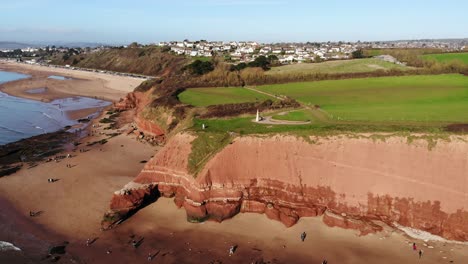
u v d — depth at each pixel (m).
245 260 38.84
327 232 42.88
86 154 70.75
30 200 52.28
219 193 46.38
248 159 48.06
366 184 43.88
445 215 40.53
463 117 51.94
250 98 77.00
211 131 52.81
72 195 53.75
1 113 108.12
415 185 42.31
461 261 37.47
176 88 91.75
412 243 40.47
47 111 113.38
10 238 43.06
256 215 46.41
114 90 159.88
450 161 42.09
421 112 56.34
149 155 69.38
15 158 69.00
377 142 45.28
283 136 48.72
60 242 42.50
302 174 46.19
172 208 49.03
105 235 43.84
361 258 38.66
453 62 106.56
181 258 39.34
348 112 58.97
